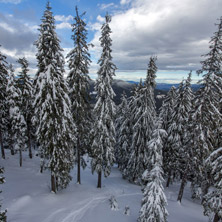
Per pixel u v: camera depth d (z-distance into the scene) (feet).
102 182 66.23
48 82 36.70
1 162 70.85
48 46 36.52
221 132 49.78
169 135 61.52
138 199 49.96
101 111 52.44
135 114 65.62
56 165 41.63
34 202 39.37
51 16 35.63
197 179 54.44
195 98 47.67
